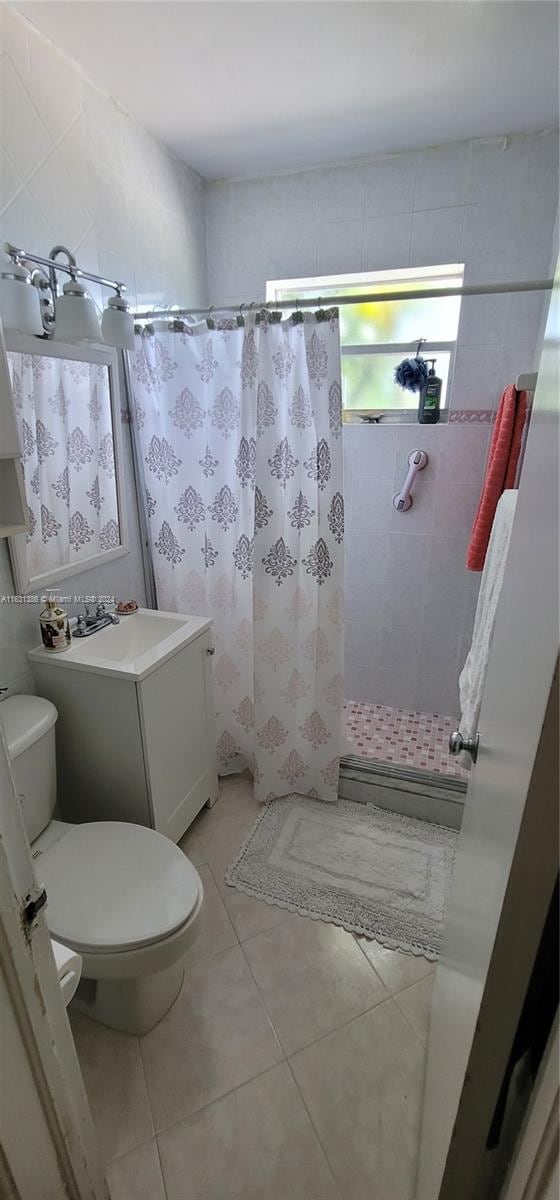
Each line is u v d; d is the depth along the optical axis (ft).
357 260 7.32
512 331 7.06
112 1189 3.43
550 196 6.46
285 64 5.03
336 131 6.25
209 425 6.27
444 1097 2.47
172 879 4.18
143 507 6.79
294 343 5.62
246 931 5.14
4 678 4.91
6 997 1.95
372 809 6.85
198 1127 3.73
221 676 7.13
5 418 2.71
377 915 5.30
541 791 1.38
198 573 6.84
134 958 3.69
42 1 4.16
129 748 5.17
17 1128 2.06
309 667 6.64
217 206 7.64
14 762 4.33
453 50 4.83
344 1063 4.09
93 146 5.30
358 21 4.43
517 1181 1.68
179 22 4.42
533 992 1.55
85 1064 4.10
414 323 7.67
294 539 6.15
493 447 6.35
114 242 5.74
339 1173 3.51
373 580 8.62
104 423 5.90
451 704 8.83
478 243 6.85
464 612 8.33
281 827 6.52
